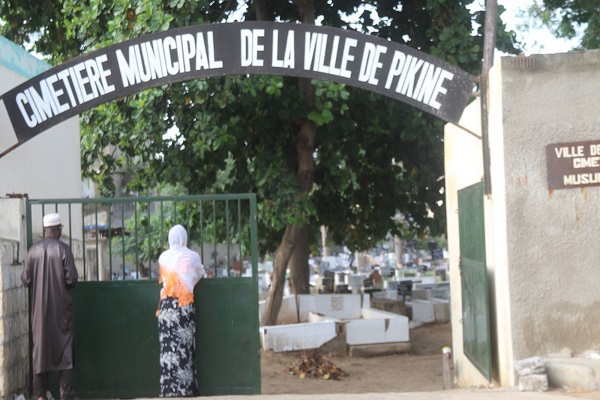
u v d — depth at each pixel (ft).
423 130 50.65
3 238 25.86
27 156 33.83
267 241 63.57
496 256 24.88
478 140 27.66
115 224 65.82
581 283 23.32
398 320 46.42
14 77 32.99
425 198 57.57
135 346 26.73
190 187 53.72
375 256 196.24
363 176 59.16
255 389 26.35
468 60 46.52
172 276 25.79
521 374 22.44
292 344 45.06
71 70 26.37
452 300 34.99
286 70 25.93
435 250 155.33
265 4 52.11
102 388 26.66
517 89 23.66
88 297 26.78
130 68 26.30
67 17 51.47
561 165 23.47
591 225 23.39
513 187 23.52
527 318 23.27
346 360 44.42
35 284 25.07
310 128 50.90
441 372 39.65
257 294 26.58
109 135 48.70
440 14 47.62
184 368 25.63
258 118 49.01
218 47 26.05
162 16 41.70
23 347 26.27
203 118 45.01
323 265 159.63
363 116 53.01
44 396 25.07
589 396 21.34
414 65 25.63
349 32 25.79
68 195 40.14
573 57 23.61
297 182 49.52
